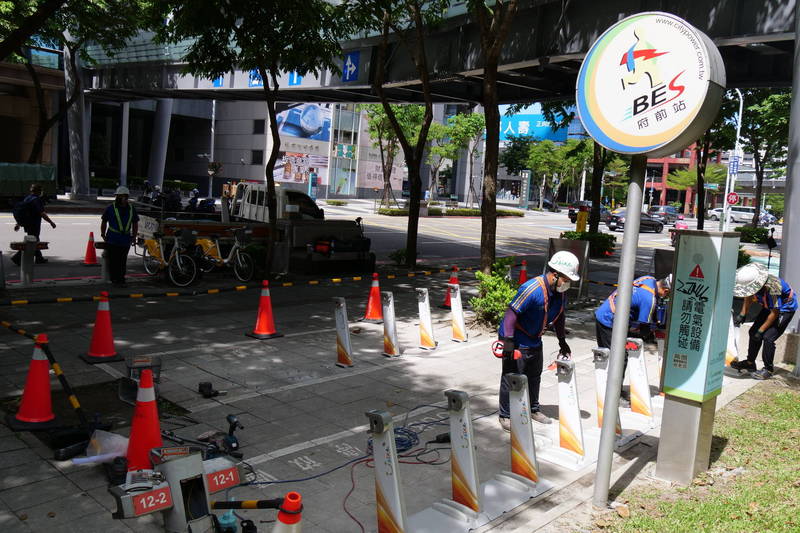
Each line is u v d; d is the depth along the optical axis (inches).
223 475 155.6
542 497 201.8
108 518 171.5
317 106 2133.4
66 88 1255.5
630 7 540.4
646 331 287.4
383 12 571.2
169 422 241.3
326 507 185.8
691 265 215.2
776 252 1248.2
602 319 285.0
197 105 2055.9
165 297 477.7
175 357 327.3
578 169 2429.9
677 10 514.0
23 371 286.7
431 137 1926.7
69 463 201.5
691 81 170.2
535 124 2138.3
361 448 229.0
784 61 596.1
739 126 968.9
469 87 863.1
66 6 903.7
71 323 378.0
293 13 476.7
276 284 556.4
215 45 512.4
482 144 2588.6
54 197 1114.7
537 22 612.1
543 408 287.4
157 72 1155.3
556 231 1547.7
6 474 192.2
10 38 361.1
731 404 303.1
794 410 294.8
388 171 1797.5
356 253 661.3
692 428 214.8
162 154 1777.8
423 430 250.4
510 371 254.5
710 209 3326.8
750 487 213.3
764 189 3110.2
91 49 1269.7
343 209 1782.7
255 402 270.7
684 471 216.7
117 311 421.7
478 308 437.4
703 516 189.8
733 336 367.6
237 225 609.9
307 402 274.7
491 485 205.2
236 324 407.2
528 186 2527.1
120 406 252.1
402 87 834.8
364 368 330.6
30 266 473.1
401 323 442.6
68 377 283.0
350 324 430.6
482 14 449.1
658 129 177.2
